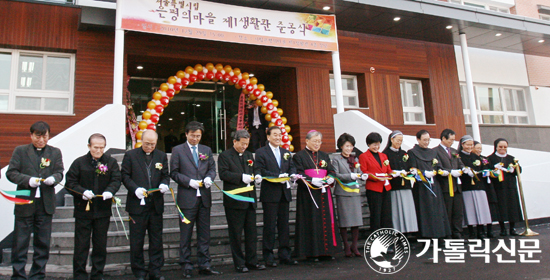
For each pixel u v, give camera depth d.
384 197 5.23
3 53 7.82
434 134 11.30
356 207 5.04
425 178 5.38
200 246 4.23
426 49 11.67
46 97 7.98
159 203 4.13
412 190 5.50
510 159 6.56
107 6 8.66
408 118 11.45
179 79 8.66
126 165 4.12
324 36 8.80
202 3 7.70
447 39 11.33
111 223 4.88
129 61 8.92
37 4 7.97
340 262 4.64
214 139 10.71
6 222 5.11
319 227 4.73
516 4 13.47
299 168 4.86
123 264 4.46
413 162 5.50
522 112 13.30
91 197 3.82
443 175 5.56
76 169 3.96
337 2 8.49
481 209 5.94
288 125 10.20
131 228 4.01
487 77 12.64
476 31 10.73
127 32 8.12
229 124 10.88
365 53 10.85
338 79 9.16
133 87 10.01
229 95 11.02
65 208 5.10
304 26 8.61
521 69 13.31
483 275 3.70
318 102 10.11
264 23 8.21
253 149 10.02
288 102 10.25
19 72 7.89
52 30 7.98
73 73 8.21
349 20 9.59
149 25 7.25
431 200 5.34
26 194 3.84
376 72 10.91
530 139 12.58
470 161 6.13
